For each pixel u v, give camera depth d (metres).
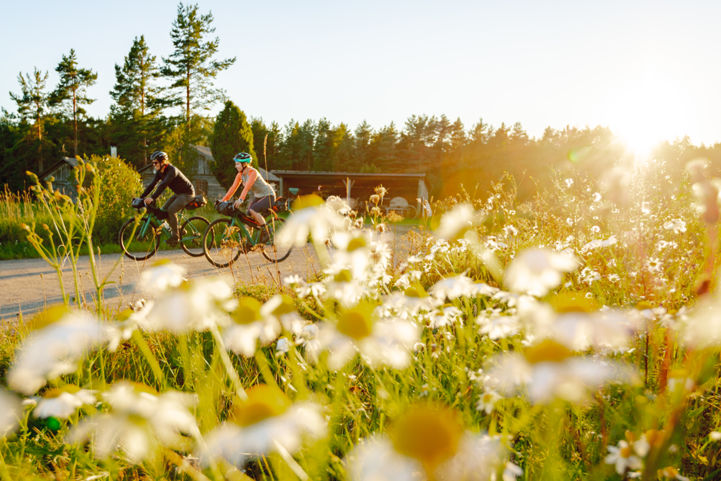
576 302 1.21
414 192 46.00
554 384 1.08
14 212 11.89
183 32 45.91
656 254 2.72
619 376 1.52
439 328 2.24
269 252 8.62
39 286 6.28
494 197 5.60
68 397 1.24
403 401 1.57
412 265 3.20
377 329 1.40
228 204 8.41
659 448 1.16
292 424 1.02
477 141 95.81
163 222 8.70
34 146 54.72
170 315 1.28
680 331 1.65
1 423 1.29
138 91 51.09
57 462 1.65
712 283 1.15
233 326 1.50
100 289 1.97
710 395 1.89
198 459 1.46
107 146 56.75
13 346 2.66
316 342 1.65
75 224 2.16
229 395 1.86
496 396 1.35
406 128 102.56
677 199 3.37
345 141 97.25
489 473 1.06
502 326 1.59
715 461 1.70
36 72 54.44
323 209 1.86
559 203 5.12
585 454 1.60
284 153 97.00
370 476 0.78
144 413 1.09
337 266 1.83
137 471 1.68
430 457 0.75
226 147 35.41
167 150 35.72
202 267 7.73
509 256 3.97
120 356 2.54
